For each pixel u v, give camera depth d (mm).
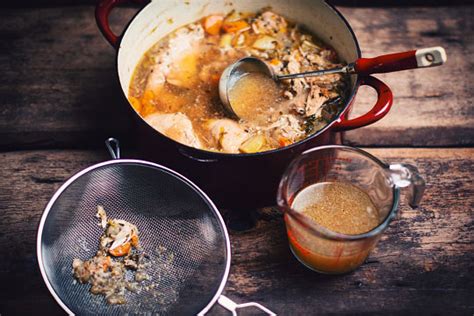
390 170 702
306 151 715
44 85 907
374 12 982
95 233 748
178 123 786
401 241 787
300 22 897
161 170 750
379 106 720
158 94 836
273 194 774
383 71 732
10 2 981
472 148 863
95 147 864
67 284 708
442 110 889
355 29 963
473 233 793
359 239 668
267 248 782
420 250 781
